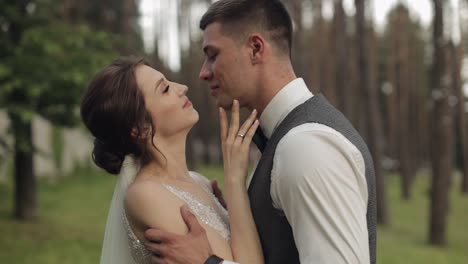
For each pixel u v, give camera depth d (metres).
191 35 26.11
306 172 1.45
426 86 31.95
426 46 31.56
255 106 1.77
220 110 1.80
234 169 1.71
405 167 19.36
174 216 1.60
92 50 7.55
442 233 10.87
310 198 1.45
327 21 23.17
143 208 1.61
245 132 1.74
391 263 8.09
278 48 1.73
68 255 6.65
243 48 1.71
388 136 30.92
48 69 6.96
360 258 1.43
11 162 12.82
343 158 1.49
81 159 19.75
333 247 1.42
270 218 1.62
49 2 7.50
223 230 1.71
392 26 27.22
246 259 1.61
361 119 14.80
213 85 1.79
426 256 9.05
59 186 14.93
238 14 1.71
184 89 1.83
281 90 1.71
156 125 1.75
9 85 6.58
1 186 11.80
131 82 1.72
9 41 7.00
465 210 17.31
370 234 1.64
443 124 11.02
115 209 1.76
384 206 12.90
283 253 1.60
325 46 23.36
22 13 7.29
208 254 1.54
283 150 1.52
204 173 20.38
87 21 13.98
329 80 22.89
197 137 33.22
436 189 10.99
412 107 29.52
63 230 8.17
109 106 1.70
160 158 1.75
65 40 7.03
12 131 7.57
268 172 1.63
